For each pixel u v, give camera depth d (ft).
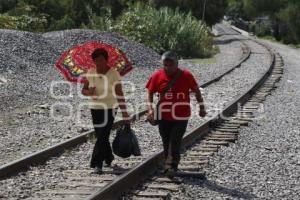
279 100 58.59
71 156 32.04
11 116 43.21
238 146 36.27
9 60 66.03
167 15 127.54
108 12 127.65
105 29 122.72
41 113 45.29
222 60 115.75
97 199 22.45
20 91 53.26
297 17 267.80
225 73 82.58
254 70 90.22
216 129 41.42
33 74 64.54
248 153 34.30
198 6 245.04
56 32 92.22
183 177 28.12
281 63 106.63
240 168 30.48
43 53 76.23
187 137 35.50
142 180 27.02
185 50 126.00
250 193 26.13
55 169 29.17
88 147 34.22
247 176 29.01
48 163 30.25
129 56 88.28
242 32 353.10
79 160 31.17
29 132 38.01
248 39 232.32
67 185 25.93
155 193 25.07
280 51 151.74
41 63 72.38
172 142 27.58
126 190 25.30
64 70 31.68
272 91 65.92
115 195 24.17
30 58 71.87
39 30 120.78
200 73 84.38
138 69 83.20
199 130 38.50
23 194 24.59
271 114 49.34
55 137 37.22
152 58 94.48
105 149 28.60
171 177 27.58
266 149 35.73
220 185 27.27
